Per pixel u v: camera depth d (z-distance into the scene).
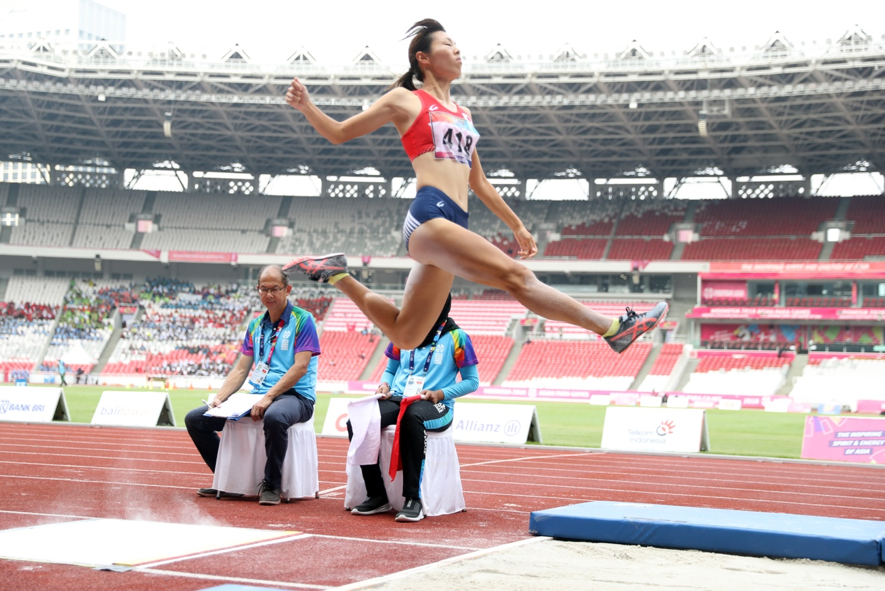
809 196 48.62
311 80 40.28
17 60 39.72
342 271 4.70
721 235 47.75
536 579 4.21
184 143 49.38
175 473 9.66
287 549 4.93
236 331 49.56
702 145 44.38
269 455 7.20
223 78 40.69
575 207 51.91
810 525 5.30
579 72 38.00
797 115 39.16
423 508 6.66
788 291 45.75
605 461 13.46
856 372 39.84
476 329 47.78
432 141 4.18
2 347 47.59
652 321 4.00
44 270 53.25
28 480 8.51
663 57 37.16
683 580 4.30
